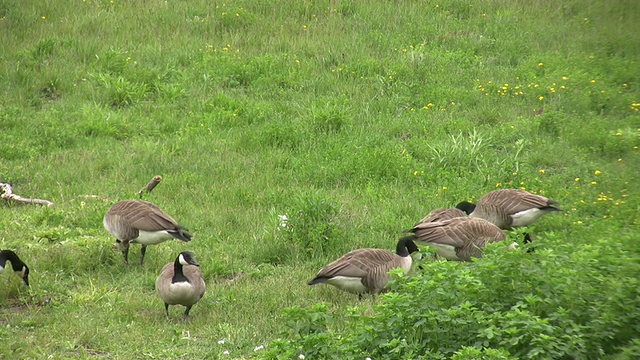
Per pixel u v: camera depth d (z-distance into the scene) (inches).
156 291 474.0
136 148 734.5
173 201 622.8
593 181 658.8
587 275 362.3
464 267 393.4
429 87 887.1
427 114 824.3
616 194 623.2
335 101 835.4
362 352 352.8
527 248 379.2
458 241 494.9
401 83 889.5
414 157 732.0
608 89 858.8
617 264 372.2
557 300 354.6
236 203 624.4
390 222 583.2
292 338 411.5
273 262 538.3
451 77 920.3
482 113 822.5
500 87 883.4
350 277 460.4
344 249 544.7
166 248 549.0
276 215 581.0
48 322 435.5
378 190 653.3
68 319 436.5
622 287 353.1
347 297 476.7
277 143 759.7
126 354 401.7
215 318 446.9
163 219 507.2
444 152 713.6
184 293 434.6
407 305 355.6
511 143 756.6
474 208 572.1
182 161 708.0
